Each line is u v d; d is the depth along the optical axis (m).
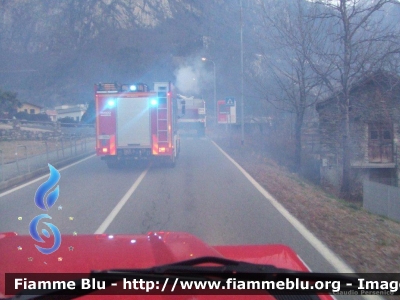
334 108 22.23
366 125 21.83
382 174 21.92
